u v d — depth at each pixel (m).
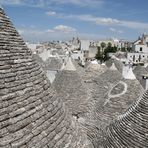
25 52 10.33
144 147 13.25
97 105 23.12
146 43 154.62
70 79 25.59
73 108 23.55
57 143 8.90
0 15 10.08
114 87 23.02
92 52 139.00
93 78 34.47
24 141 7.62
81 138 10.70
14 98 8.18
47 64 48.69
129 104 20.64
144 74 49.34
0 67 8.38
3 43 9.24
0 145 6.91
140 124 14.18
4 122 7.39
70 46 165.75
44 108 9.34
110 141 15.31
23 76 9.16
